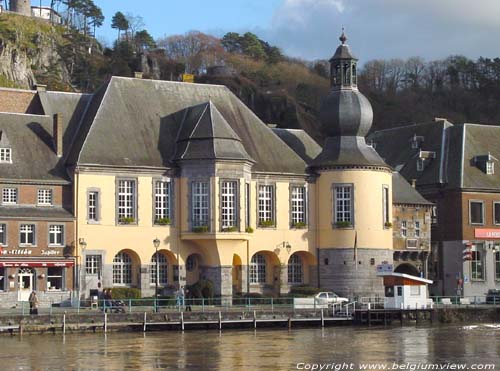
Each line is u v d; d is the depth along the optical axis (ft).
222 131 271.08
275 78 618.44
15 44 551.59
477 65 620.08
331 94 292.20
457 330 231.09
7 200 253.03
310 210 288.51
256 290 282.77
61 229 255.91
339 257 284.00
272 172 282.15
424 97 604.90
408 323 252.01
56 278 255.50
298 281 289.74
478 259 325.21
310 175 289.33
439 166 334.24
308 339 208.13
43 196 257.14
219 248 267.59
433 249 330.34
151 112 280.51
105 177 262.06
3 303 246.88
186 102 288.51
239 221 268.82
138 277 264.93
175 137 278.46
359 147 289.94
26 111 281.13
